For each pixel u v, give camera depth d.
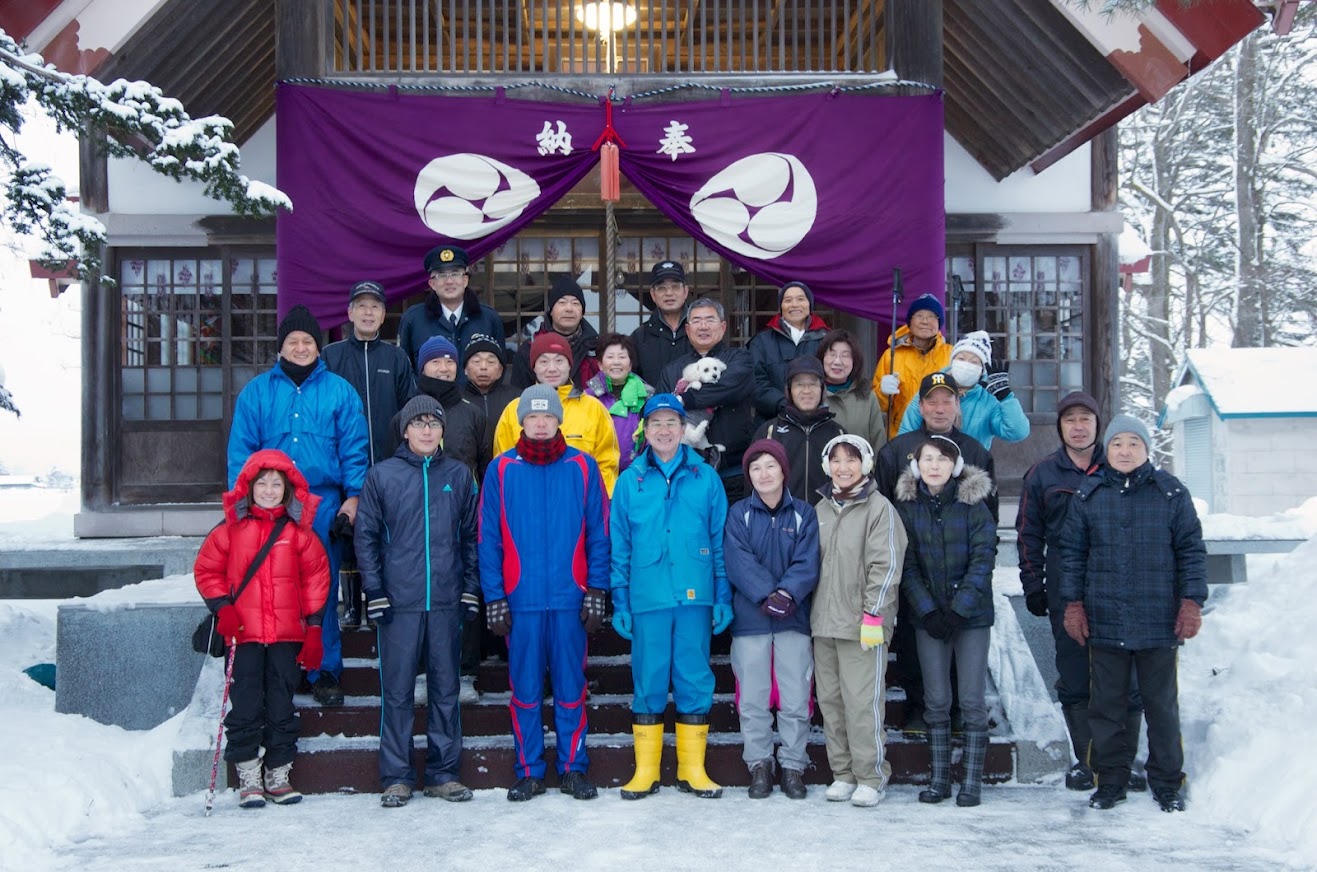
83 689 5.29
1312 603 5.52
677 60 7.12
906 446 4.84
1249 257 18.81
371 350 5.46
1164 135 20.78
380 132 6.53
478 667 5.24
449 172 6.53
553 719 5.05
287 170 6.54
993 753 4.71
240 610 4.42
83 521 8.16
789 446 4.99
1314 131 19.72
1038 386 8.46
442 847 3.78
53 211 5.71
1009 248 8.51
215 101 8.01
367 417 5.40
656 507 4.53
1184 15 6.52
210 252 8.41
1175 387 15.37
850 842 3.80
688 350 5.84
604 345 5.48
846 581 4.45
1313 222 20.39
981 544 4.41
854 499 4.48
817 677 4.59
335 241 6.51
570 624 4.51
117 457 8.32
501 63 8.92
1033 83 7.74
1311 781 3.88
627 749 4.71
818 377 4.97
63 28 6.33
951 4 7.46
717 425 5.48
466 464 5.09
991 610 4.43
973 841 3.81
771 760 4.52
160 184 8.30
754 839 3.84
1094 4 6.63
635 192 8.16
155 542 7.80
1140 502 4.29
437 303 5.86
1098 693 4.32
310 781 4.64
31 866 3.61
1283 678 4.74
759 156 6.62
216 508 8.25
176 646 5.30
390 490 4.50
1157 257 20.80
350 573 5.51
